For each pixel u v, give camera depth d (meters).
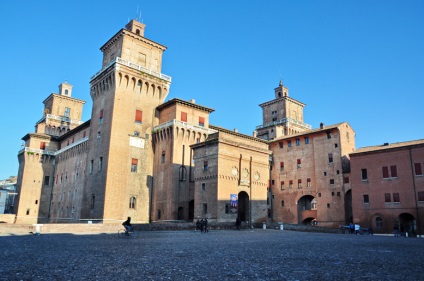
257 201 64.88
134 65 74.50
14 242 24.45
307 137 86.75
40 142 99.88
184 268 12.70
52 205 96.12
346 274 11.84
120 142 70.50
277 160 93.12
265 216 65.94
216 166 59.22
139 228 46.88
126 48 75.62
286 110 114.94
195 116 77.12
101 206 66.88
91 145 76.56
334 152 79.69
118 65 71.81
